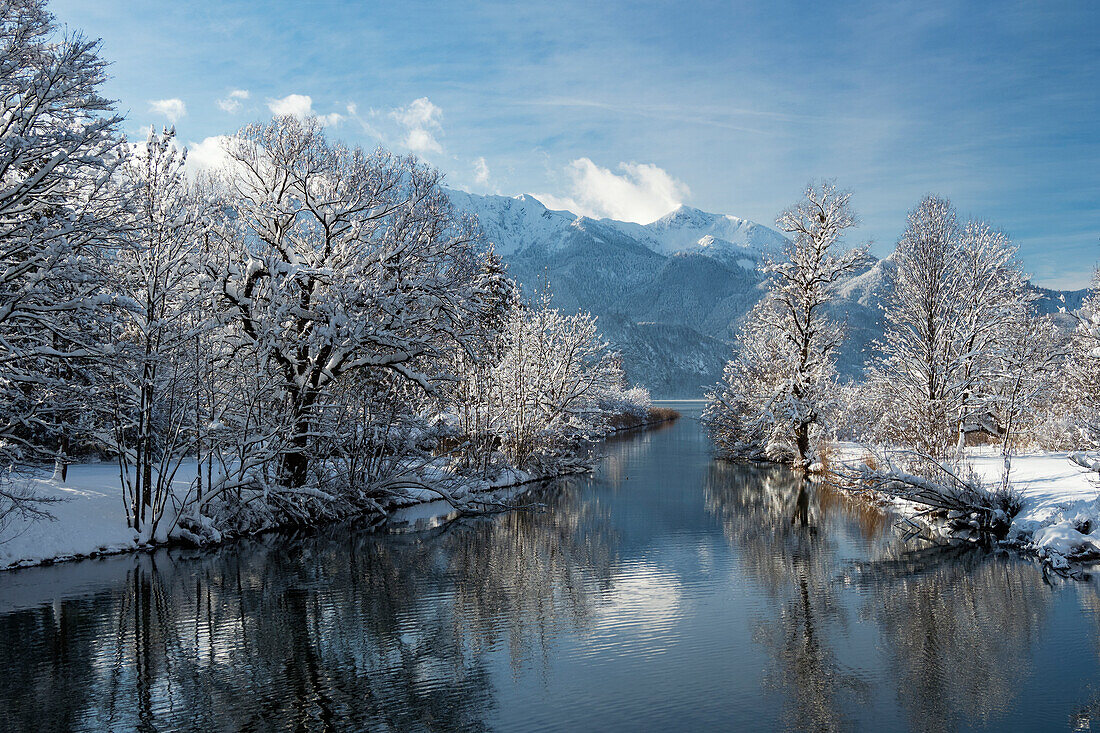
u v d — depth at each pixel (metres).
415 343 21.28
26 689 10.07
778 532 21.56
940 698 9.61
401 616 13.44
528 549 19.44
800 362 36.84
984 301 30.84
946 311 31.61
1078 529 17.36
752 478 34.91
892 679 10.28
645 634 12.36
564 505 27.12
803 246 37.00
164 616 13.42
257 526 21.27
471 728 8.77
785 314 37.47
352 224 22.81
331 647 11.76
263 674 10.60
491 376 31.88
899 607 13.72
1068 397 31.91
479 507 26.14
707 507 26.50
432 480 26.81
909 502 24.45
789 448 39.00
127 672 10.70
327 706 9.48
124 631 12.55
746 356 43.34
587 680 10.34
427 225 23.34
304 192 21.56
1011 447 29.52
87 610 13.68
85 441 19.45
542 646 11.79
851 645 11.71
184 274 18.69
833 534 21.17
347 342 20.02
